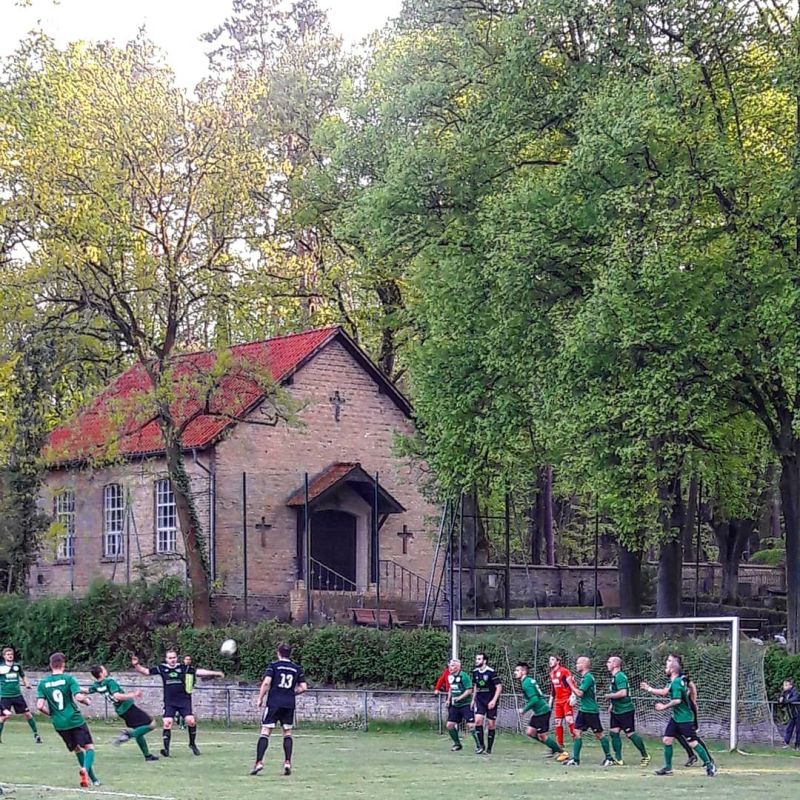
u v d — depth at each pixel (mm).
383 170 42219
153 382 41312
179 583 42156
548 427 34031
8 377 41188
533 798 18609
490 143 37219
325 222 50906
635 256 31453
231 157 41031
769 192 32188
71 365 43844
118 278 41219
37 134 40781
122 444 45250
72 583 50031
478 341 37406
